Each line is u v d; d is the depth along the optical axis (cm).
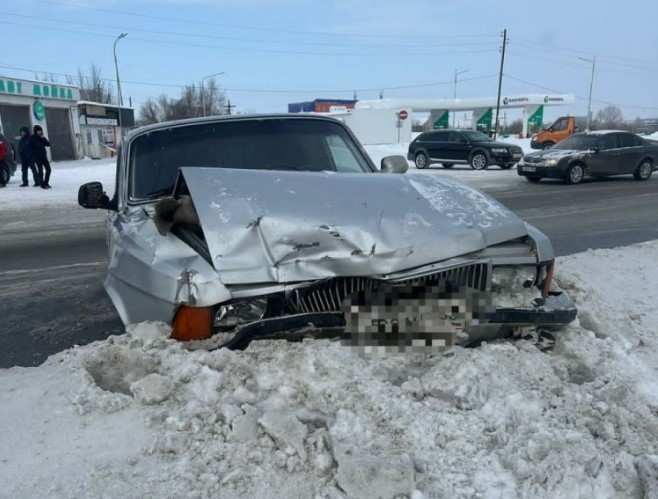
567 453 238
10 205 1340
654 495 222
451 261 299
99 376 309
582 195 1430
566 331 347
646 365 357
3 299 566
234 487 229
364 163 468
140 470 239
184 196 356
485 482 230
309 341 295
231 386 279
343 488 223
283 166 440
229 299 284
